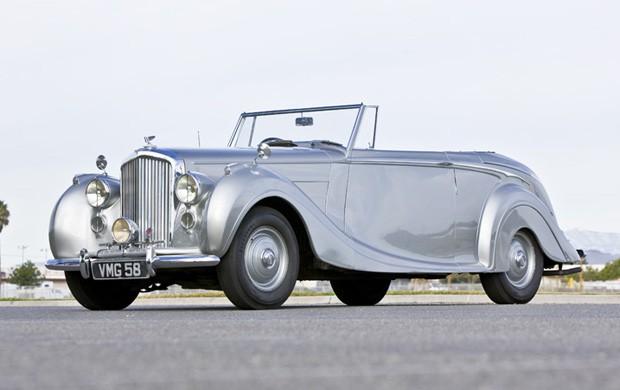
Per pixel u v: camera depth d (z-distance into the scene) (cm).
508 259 1856
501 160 1912
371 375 591
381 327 990
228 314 1350
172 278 1600
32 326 1052
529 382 559
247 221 1469
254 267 1480
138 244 1520
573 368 631
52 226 1620
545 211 1927
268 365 649
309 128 1781
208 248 1445
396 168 1728
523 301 1889
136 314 1400
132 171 1548
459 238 1798
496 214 1834
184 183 1477
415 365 645
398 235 1711
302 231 1588
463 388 533
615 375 596
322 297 2781
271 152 1606
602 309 1490
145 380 571
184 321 1128
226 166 1495
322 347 770
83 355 718
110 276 1510
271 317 1244
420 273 1742
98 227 1588
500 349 755
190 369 629
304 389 531
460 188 1811
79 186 1639
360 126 1725
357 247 1622
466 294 2778
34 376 596
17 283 19175
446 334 893
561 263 1998
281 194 1510
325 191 1628
